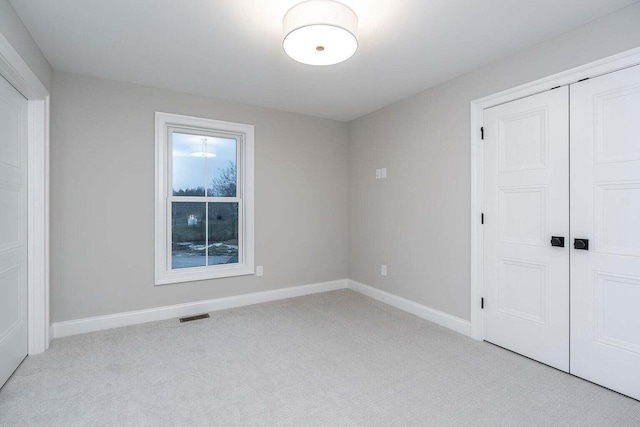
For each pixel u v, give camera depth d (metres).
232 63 2.69
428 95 3.22
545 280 2.33
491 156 2.67
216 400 1.91
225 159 3.72
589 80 2.09
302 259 4.13
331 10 1.74
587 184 2.11
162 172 3.25
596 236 2.08
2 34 1.78
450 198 3.00
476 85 2.77
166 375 2.18
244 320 3.23
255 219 3.80
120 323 3.06
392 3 1.91
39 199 2.47
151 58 2.60
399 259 3.59
